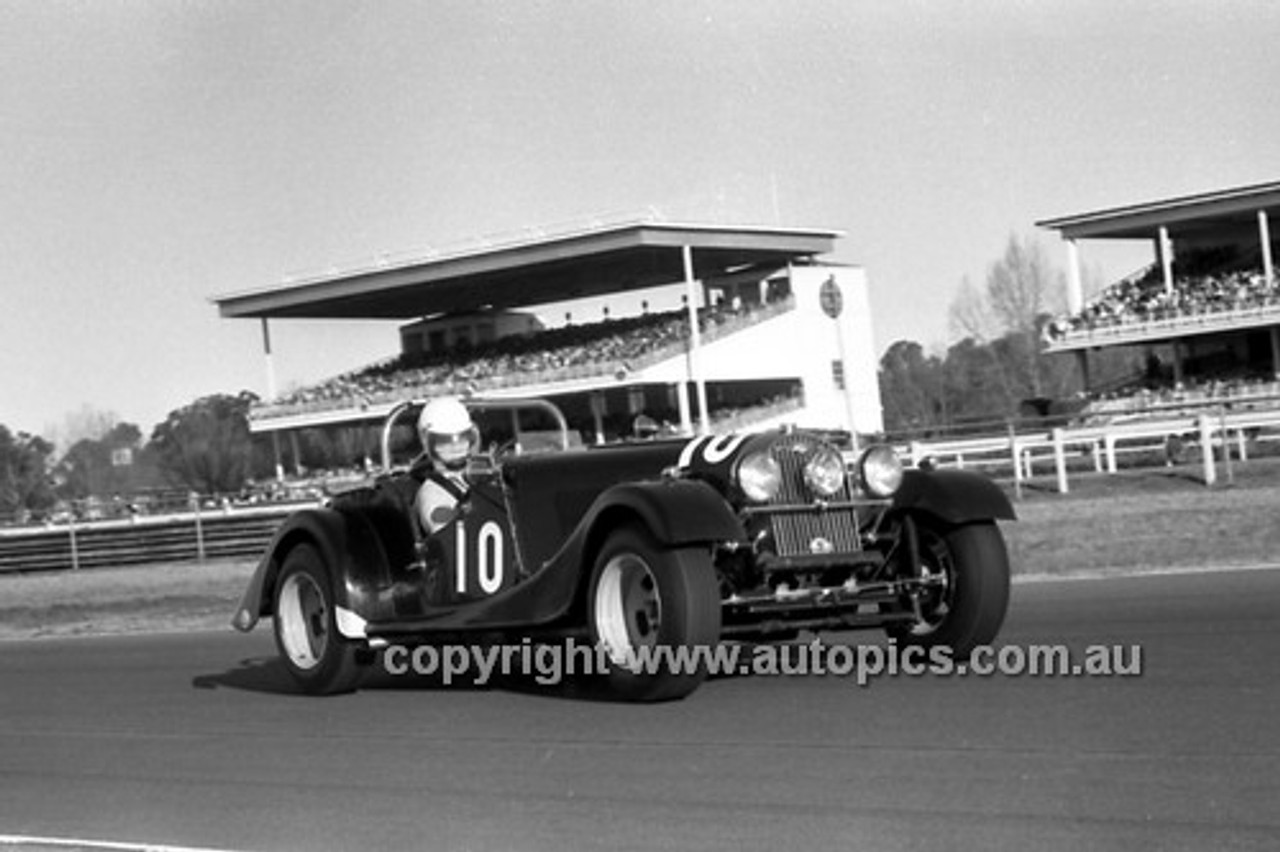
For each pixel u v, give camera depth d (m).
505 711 10.48
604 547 10.00
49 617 25.05
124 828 7.92
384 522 12.00
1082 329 54.78
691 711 9.70
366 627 11.69
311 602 12.26
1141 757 7.41
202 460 80.69
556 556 10.31
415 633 11.27
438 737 9.70
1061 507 25.22
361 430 71.06
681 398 56.66
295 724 10.81
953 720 8.69
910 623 10.91
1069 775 7.17
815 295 61.34
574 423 60.81
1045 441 30.55
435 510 11.62
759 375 59.31
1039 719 8.51
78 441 88.75
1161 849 5.94
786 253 61.75
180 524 43.16
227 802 8.31
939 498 10.45
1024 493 28.59
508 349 64.88
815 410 60.50
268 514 42.62
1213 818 6.29
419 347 72.75
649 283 68.25
